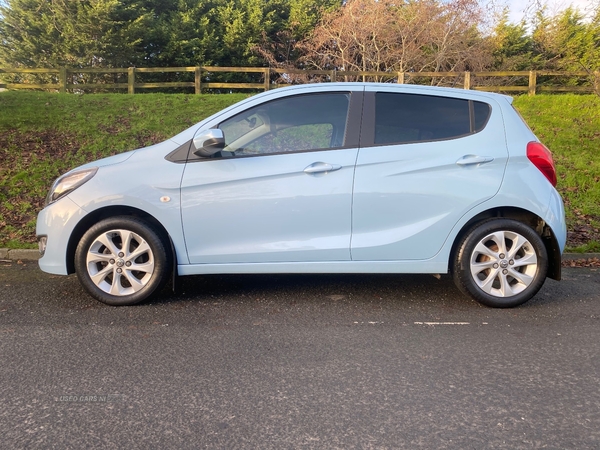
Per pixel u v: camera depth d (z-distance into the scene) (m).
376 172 4.02
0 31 21.34
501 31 17.06
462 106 4.21
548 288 4.84
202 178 4.01
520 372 2.98
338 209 4.02
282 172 4.00
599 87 11.12
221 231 4.05
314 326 3.74
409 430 2.37
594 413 2.53
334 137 4.11
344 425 2.41
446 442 2.27
